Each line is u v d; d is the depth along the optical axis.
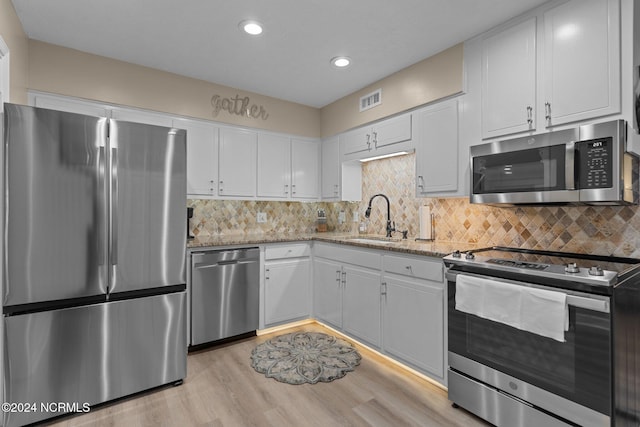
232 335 2.90
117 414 1.90
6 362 1.71
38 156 1.77
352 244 2.80
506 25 2.09
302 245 3.31
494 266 1.72
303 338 2.98
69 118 1.85
